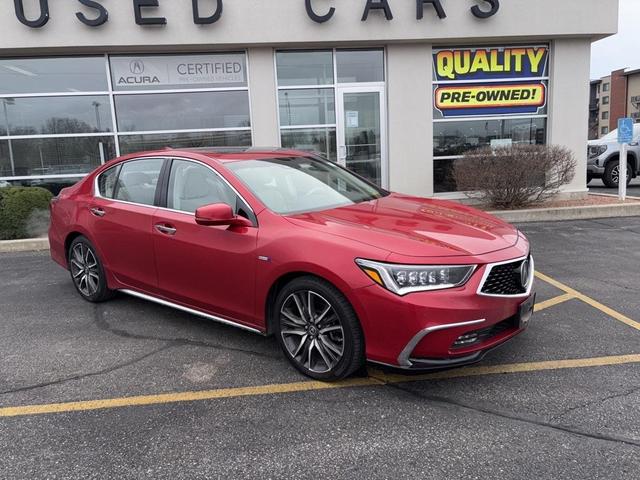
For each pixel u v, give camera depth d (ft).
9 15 29.91
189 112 33.71
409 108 34.32
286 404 10.45
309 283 10.82
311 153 16.75
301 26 31.58
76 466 8.63
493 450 8.77
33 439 9.43
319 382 11.30
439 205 14.01
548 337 13.34
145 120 33.55
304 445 9.07
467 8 32.30
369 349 10.22
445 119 35.14
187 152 14.37
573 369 11.55
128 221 14.83
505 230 11.96
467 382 11.14
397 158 34.71
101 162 33.78
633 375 11.19
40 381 11.68
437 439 9.13
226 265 12.28
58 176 33.63
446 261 9.89
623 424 9.40
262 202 12.26
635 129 47.83
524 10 32.58
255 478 8.24
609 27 33.09
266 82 33.37
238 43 31.68
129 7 30.53
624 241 24.35
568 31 32.99
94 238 16.05
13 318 15.93
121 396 10.93
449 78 34.60
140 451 9.01
